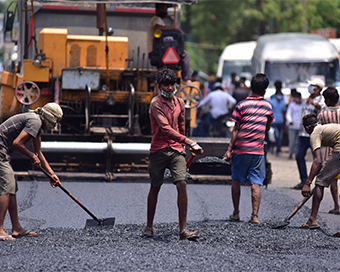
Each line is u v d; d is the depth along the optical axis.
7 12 42.19
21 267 16.55
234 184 24.52
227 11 138.75
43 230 22.03
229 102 58.12
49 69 35.41
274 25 134.25
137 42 40.25
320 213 26.58
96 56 37.97
